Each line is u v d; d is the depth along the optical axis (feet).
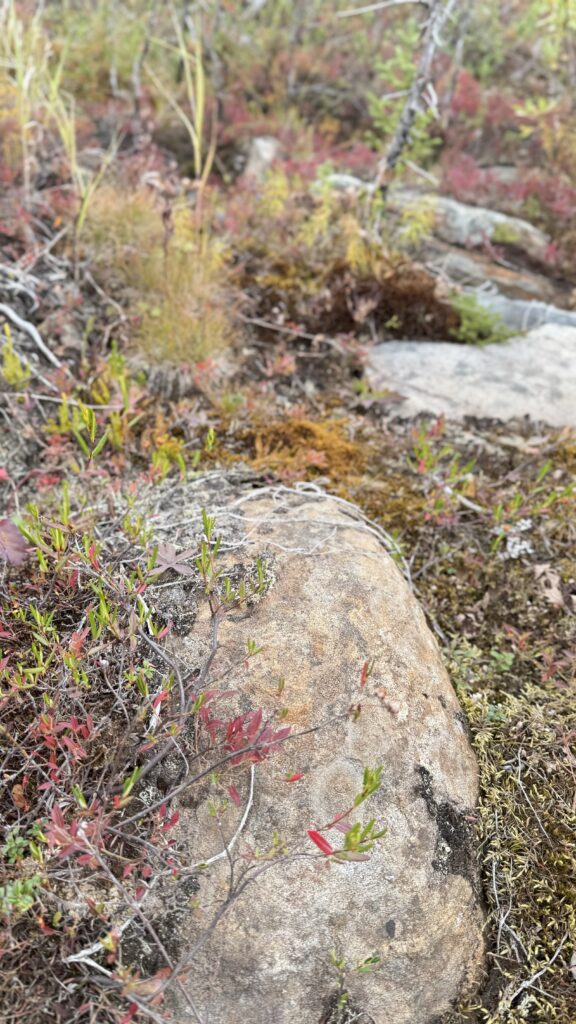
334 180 5.06
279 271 4.13
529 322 4.05
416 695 2.21
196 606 2.27
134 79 4.99
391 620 2.32
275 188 4.43
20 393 3.07
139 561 2.36
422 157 5.68
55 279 3.64
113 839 1.82
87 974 1.73
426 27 3.78
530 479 3.18
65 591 2.31
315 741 2.03
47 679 2.09
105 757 1.98
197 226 3.92
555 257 4.87
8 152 4.22
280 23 6.92
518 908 2.07
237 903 1.83
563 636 2.68
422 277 3.98
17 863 1.81
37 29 4.35
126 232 3.90
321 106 6.34
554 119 5.63
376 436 3.31
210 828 1.90
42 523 2.54
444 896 1.97
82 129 4.99
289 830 1.91
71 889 1.82
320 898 1.86
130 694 2.10
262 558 2.39
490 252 4.77
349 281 3.87
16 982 1.72
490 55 6.50
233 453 3.09
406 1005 1.89
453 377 3.57
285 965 1.81
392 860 1.93
